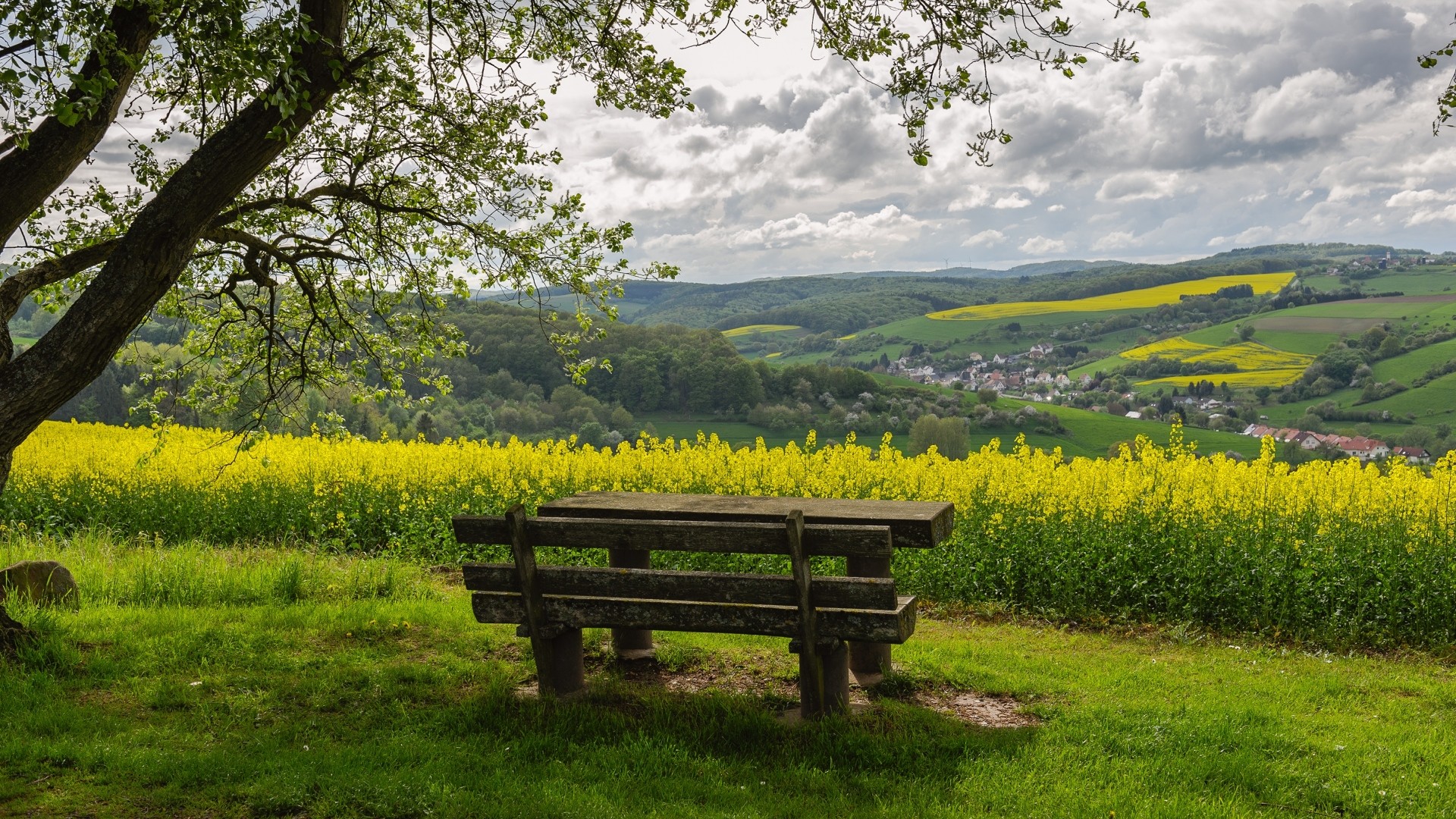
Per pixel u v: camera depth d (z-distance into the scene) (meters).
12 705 5.67
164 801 4.49
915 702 6.31
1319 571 9.41
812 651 5.39
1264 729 5.82
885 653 6.73
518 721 5.56
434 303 10.31
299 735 5.41
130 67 6.26
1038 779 4.91
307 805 4.46
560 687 6.06
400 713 5.79
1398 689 7.29
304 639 7.40
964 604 10.34
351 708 5.91
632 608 5.64
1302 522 10.90
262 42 6.17
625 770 4.91
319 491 13.66
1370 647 8.91
